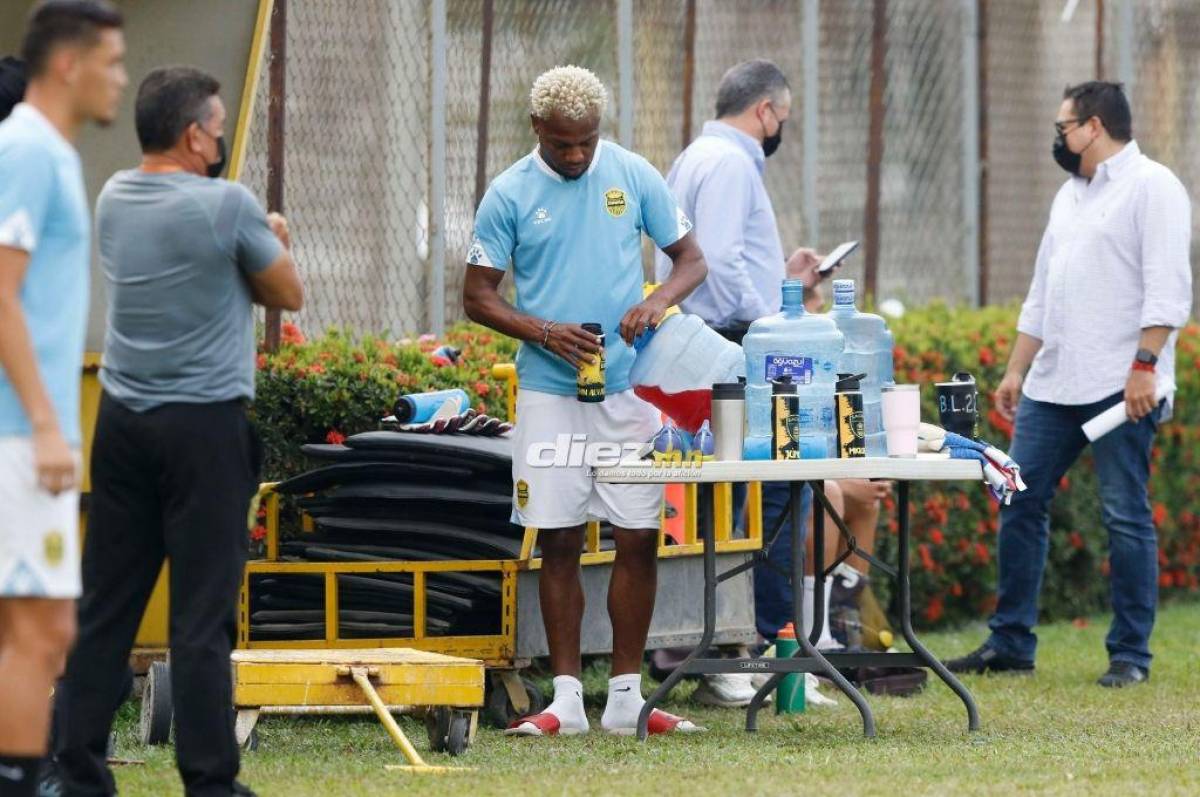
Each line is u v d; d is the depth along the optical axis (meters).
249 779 19.17
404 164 30.84
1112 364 28.97
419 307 31.14
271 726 23.41
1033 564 29.67
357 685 20.66
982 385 36.38
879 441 22.88
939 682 28.81
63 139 14.95
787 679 25.28
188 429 16.56
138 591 17.23
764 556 23.47
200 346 16.64
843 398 21.92
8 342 14.27
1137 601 28.73
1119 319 28.97
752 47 36.19
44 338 14.72
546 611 23.33
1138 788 18.62
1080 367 29.09
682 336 23.11
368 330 30.61
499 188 23.14
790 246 37.22
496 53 32.25
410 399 25.81
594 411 23.20
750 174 27.28
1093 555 38.81
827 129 37.78
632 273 23.34
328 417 27.27
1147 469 29.17
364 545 25.27
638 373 23.09
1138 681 28.53
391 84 30.61
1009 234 41.22
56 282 14.81
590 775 19.48
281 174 28.66
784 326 22.86
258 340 28.64
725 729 23.56
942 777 19.34
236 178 25.53
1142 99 43.53
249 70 25.42
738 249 26.91
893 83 38.97
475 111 31.75
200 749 16.64
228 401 16.75
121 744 21.72
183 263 16.55
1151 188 28.66
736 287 26.81
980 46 40.00
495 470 24.62
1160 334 28.39
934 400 35.53
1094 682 28.83
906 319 36.69
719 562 26.64
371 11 30.28
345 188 30.14
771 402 22.20
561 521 23.02
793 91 36.91
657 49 34.34
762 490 28.55
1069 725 23.73
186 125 16.98
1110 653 28.98
